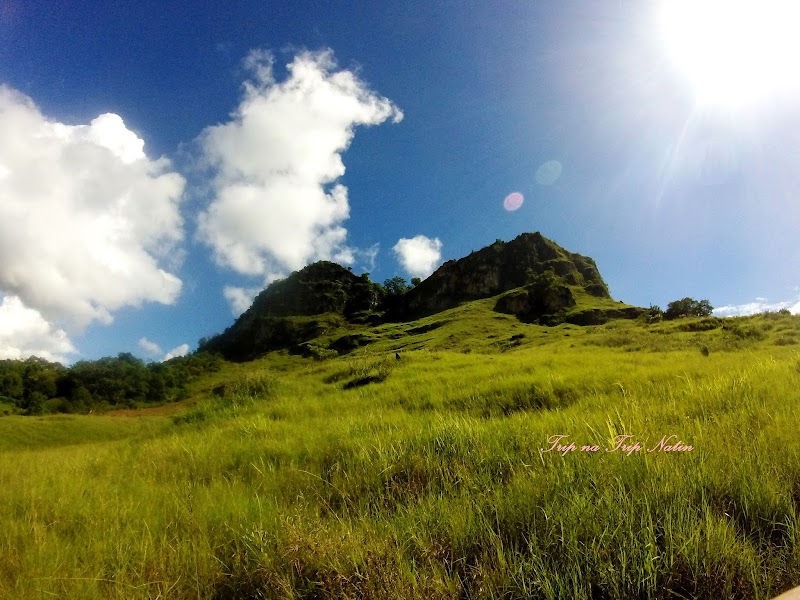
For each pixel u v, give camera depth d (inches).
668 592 82.3
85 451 407.2
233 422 393.7
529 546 95.5
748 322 1375.5
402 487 157.0
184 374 4729.3
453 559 103.3
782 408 196.4
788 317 1286.9
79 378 3720.5
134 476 227.1
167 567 112.7
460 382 449.4
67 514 165.9
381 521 125.0
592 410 254.5
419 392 426.9
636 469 127.6
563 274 5118.1
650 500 108.0
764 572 85.3
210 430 372.8
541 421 223.0
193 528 133.6
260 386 586.9
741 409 200.4
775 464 123.6
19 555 125.2
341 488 164.2
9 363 3868.1
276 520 131.1
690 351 724.0
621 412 221.5
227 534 129.9
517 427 205.3
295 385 615.8
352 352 3887.8
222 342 7022.6
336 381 671.8
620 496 108.7
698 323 1549.0
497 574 90.0
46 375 3686.0
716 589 82.1
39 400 3193.9
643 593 82.5
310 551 104.2
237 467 233.3
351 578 94.4
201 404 550.9
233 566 110.6
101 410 3344.0
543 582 84.0
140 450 321.1
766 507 104.9
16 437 1321.4
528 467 148.0
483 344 2731.3
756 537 99.7
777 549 93.6
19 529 146.5
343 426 279.3
